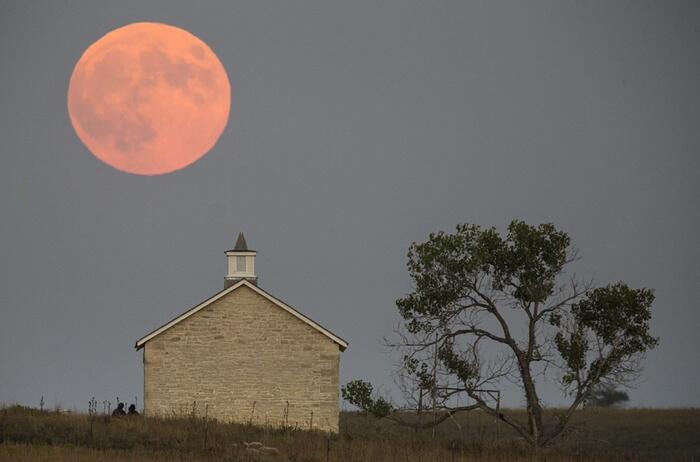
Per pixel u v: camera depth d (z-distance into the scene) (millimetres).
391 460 163375
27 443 168500
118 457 155125
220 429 193250
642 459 190125
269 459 160875
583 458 182625
